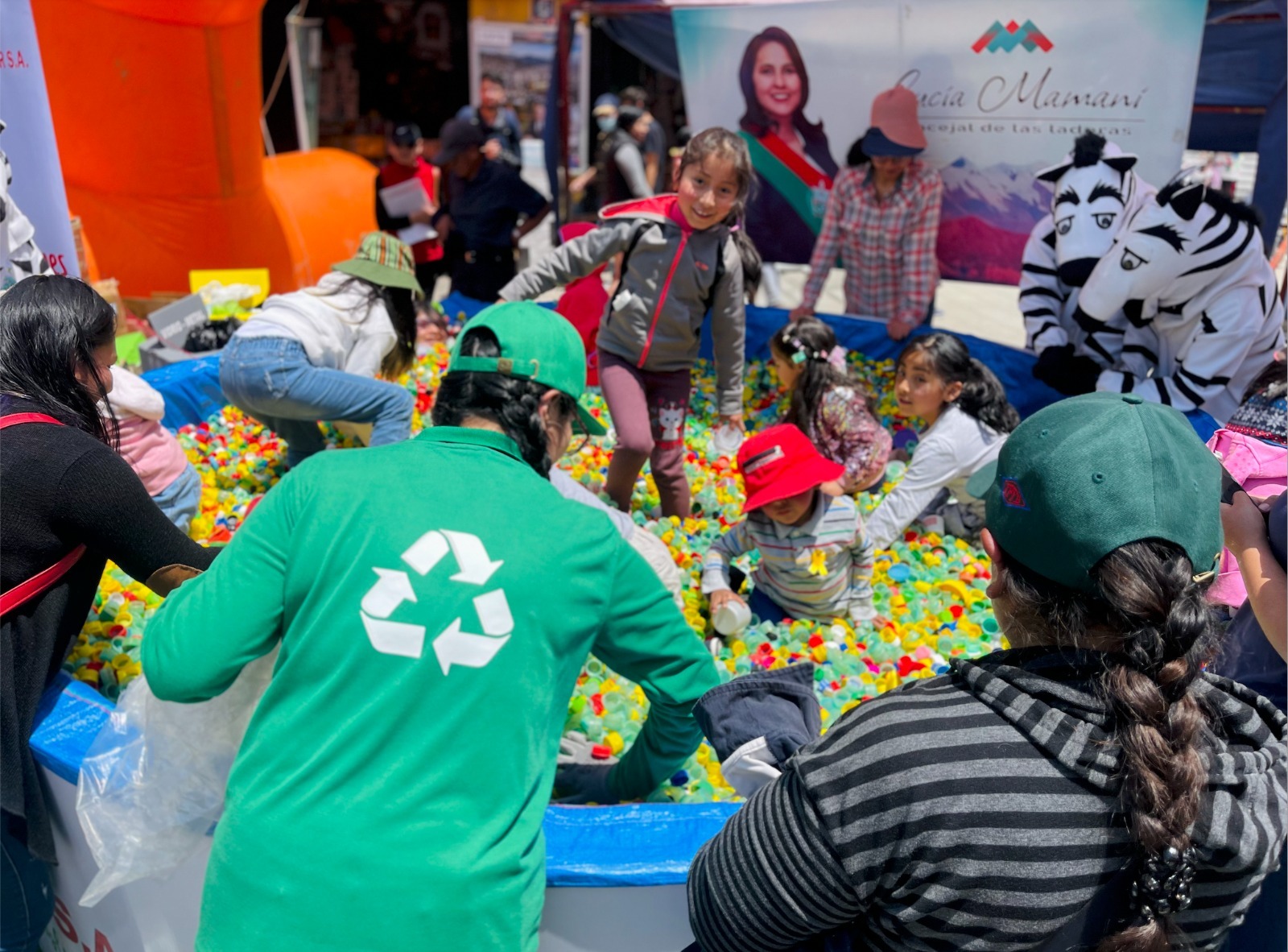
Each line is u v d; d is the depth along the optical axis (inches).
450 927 59.9
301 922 59.4
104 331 100.3
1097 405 53.2
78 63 273.6
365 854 59.9
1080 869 48.3
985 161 241.0
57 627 93.0
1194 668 49.6
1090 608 51.2
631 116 357.1
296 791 61.9
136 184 288.4
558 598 66.1
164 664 66.9
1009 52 228.8
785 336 179.5
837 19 242.7
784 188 266.7
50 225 143.3
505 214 285.6
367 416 164.7
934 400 156.9
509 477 69.9
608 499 171.2
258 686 77.7
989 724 50.5
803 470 131.6
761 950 55.8
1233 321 175.2
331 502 66.4
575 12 298.2
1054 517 51.0
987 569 162.6
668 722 83.5
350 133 597.0
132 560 93.4
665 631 75.7
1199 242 170.7
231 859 62.1
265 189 314.7
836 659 133.1
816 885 51.2
